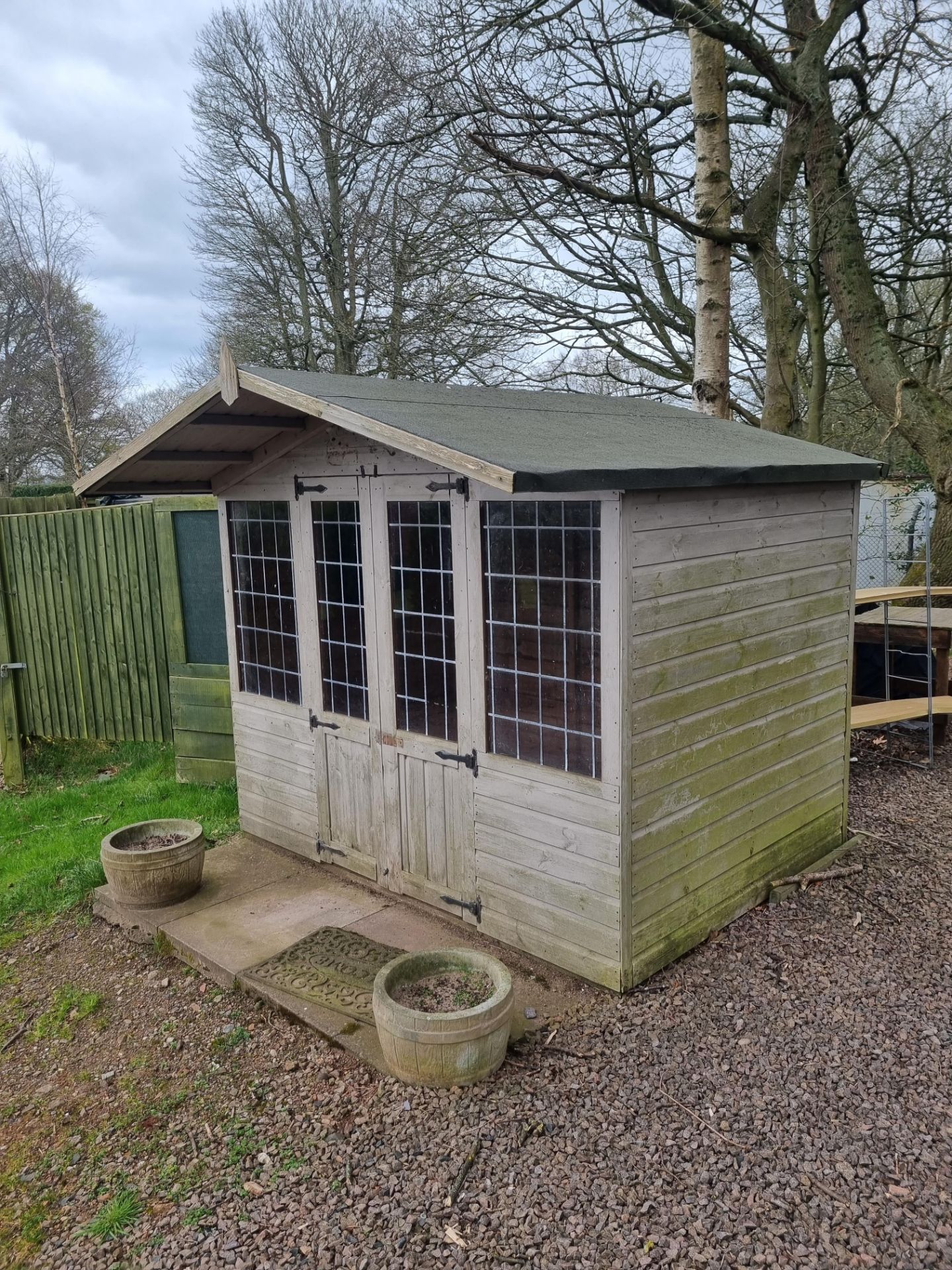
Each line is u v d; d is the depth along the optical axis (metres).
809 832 4.84
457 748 4.23
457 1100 3.13
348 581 4.71
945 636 7.25
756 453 4.45
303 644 5.10
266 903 4.80
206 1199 2.84
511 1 6.89
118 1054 3.73
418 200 10.74
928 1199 2.62
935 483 8.43
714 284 7.38
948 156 8.19
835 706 4.93
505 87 7.07
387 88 12.55
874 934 4.19
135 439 4.56
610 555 3.41
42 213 21.81
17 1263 2.69
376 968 4.03
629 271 9.89
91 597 7.94
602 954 3.73
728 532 3.94
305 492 4.88
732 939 4.14
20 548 8.12
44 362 21.44
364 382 4.71
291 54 14.41
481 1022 3.13
